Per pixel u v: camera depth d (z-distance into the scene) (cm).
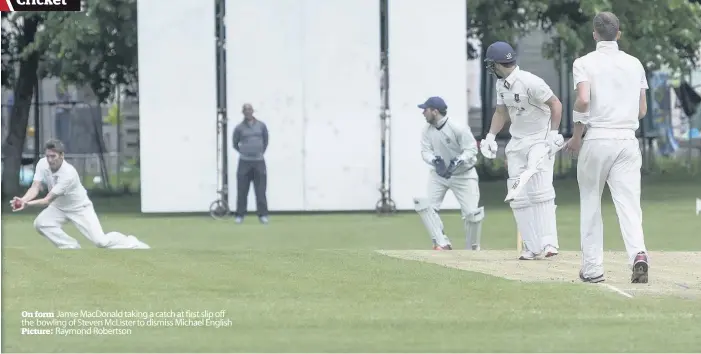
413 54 8975
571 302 3481
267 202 8906
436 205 5966
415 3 8956
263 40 8962
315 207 9006
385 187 9025
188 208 8988
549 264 4459
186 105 8975
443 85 9000
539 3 9688
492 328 3083
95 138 11975
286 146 8981
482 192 11019
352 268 4234
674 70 10444
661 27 10012
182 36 8950
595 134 3853
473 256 4744
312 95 8975
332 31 8962
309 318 3244
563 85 11950
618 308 3384
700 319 3200
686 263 4444
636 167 3872
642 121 12875
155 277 4012
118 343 2917
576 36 9775
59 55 9619
